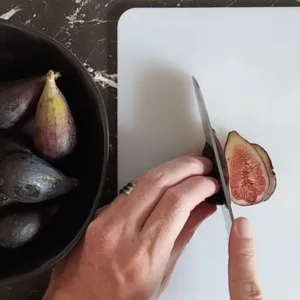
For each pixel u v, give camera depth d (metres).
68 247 0.29
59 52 0.30
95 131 0.30
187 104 0.35
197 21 0.35
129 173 0.35
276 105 0.35
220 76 0.35
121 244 0.29
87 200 0.31
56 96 0.28
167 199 0.29
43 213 0.30
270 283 0.35
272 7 0.35
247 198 0.35
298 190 0.35
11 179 0.28
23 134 0.30
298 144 0.35
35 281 0.35
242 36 0.35
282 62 0.35
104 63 0.36
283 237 0.35
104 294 0.29
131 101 0.35
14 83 0.29
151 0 0.36
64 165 0.31
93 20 0.36
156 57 0.35
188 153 0.35
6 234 0.29
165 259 0.29
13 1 0.36
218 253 0.35
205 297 0.35
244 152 0.34
